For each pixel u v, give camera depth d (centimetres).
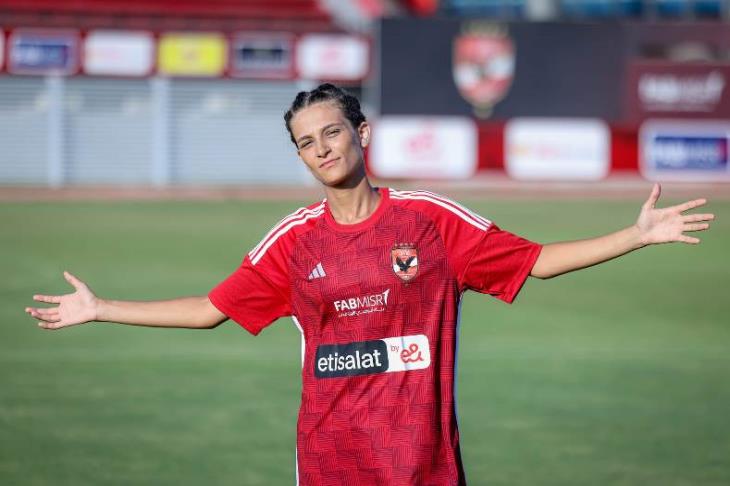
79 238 3672
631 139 5719
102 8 5881
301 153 797
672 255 3459
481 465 1414
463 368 1977
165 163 5791
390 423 802
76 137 5750
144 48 5691
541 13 6412
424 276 802
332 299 805
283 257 820
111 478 1352
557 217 4350
